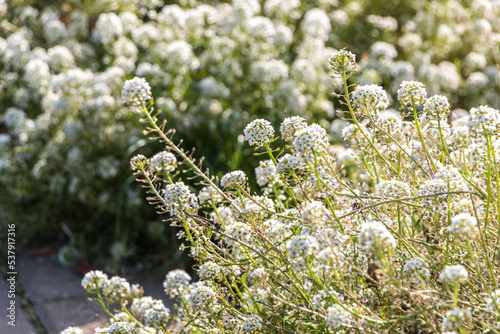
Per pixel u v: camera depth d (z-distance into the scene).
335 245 2.06
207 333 2.29
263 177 2.63
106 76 4.57
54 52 4.86
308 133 2.07
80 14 5.59
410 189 2.32
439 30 5.89
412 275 1.90
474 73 5.50
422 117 2.34
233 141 4.51
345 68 2.30
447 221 2.13
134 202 4.28
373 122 2.33
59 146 4.52
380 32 6.25
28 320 3.47
